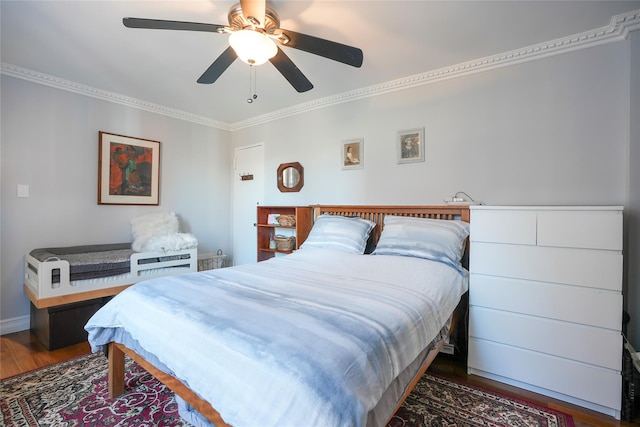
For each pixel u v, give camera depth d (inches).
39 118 106.5
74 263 94.4
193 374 42.3
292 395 32.6
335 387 32.4
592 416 62.1
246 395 35.7
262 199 154.5
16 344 93.4
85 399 66.3
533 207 69.5
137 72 103.6
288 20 73.6
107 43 85.2
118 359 67.4
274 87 116.7
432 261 79.8
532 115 87.5
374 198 116.5
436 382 74.1
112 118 124.9
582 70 81.1
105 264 100.4
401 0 66.8
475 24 75.9
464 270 78.9
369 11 70.7
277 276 69.4
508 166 90.9
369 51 89.1
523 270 70.8
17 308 103.3
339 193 125.9
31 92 104.6
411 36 81.4
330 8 69.6
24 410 62.4
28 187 104.7
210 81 76.5
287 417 32.0
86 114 117.6
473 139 96.3
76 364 81.6
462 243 84.6
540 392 69.4
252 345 38.4
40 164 107.1
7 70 98.7
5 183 100.2
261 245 141.9
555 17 72.9
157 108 137.9
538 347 69.3
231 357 38.9
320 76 106.8
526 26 76.8
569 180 82.7
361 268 76.4
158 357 49.0
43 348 91.0
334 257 89.3
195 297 54.2
